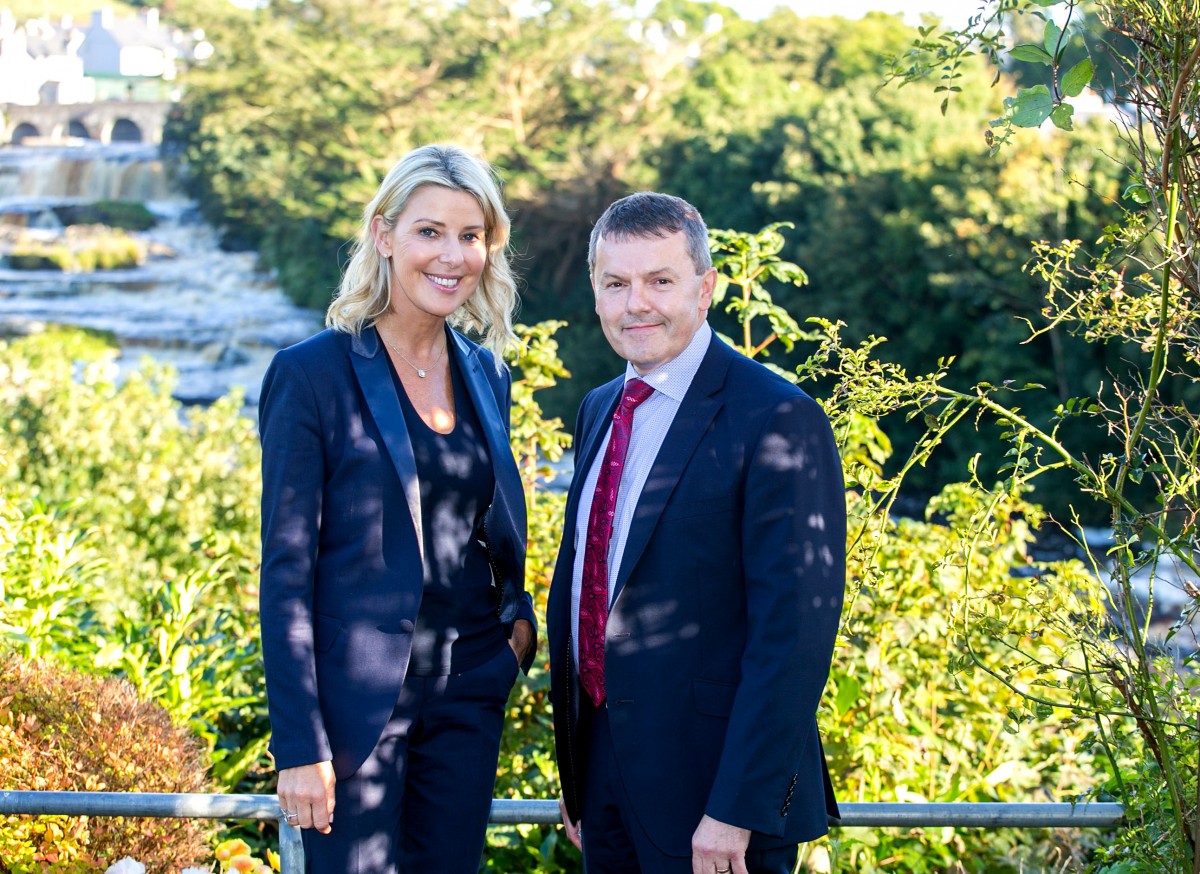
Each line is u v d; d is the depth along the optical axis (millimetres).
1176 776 1969
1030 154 18953
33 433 8250
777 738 1884
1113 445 16344
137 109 66375
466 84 34562
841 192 22984
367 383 2141
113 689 2865
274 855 3076
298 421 2072
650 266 2033
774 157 26766
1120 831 2246
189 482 8336
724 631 2018
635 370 2133
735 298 3514
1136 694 1985
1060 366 17578
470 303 2393
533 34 33375
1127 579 1958
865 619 3385
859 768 3287
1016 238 18625
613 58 34188
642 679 2018
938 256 19703
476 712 2199
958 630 2150
